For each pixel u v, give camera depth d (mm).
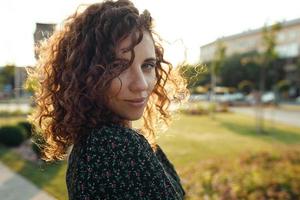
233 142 13797
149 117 1725
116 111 1278
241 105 38688
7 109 25531
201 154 11109
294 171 7117
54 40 1431
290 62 52188
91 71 1233
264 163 8508
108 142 1193
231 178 6992
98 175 1167
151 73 1306
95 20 1289
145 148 1223
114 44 1221
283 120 23156
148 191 1176
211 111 26016
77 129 1277
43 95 1439
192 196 6320
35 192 7117
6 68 22469
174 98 1746
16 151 11508
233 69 49094
